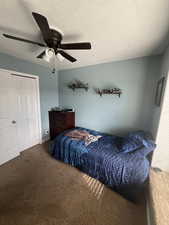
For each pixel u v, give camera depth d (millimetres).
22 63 2414
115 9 1015
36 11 1054
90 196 1548
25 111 2643
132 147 1829
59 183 1749
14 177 1844
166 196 1218
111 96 2627
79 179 1842
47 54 1420
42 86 2982
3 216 1256
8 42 1666
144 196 1562
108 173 1688
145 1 916
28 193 1554
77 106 3219
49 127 3352
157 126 1665
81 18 1138
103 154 1797
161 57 1989
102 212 1338
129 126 2502
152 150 1690
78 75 3045
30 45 1761
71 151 2125
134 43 1645
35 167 2113
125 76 2391
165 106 1539
